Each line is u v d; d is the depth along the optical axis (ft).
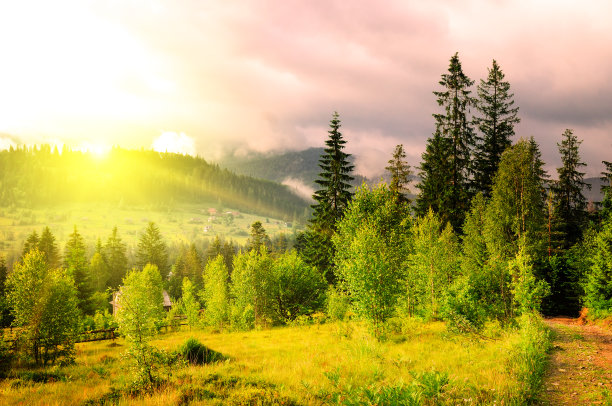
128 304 31.71
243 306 110.11
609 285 78.23
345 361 39.86
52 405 29.50
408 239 72.95
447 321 55.93
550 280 104.68
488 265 67.82
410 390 20.81
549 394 26.16
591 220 131.54
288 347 59.36
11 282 58.95
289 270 120.26
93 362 58.54
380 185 73.10
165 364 32.73
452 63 146.72
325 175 132.87
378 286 56.80
